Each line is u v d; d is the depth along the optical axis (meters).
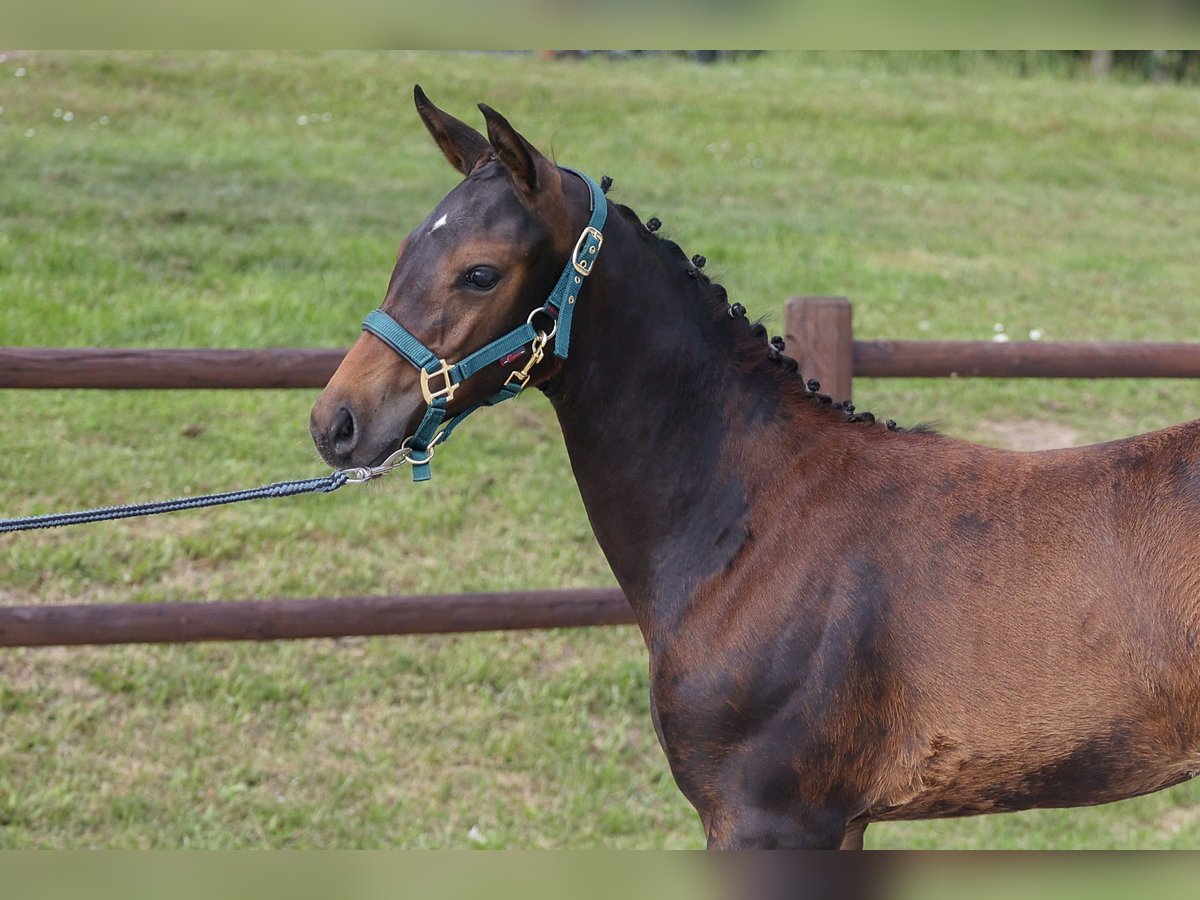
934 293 12.83
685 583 3.90
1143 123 21.14
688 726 3.86
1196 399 11.01
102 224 11.68
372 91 17.62
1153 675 3.50
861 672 3.69
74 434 8.65
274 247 11.72
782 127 19.00
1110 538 3.62
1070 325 12.23
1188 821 6.34
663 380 3.90
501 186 3.67
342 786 6.16
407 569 7.75
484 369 3.71
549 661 7.23
